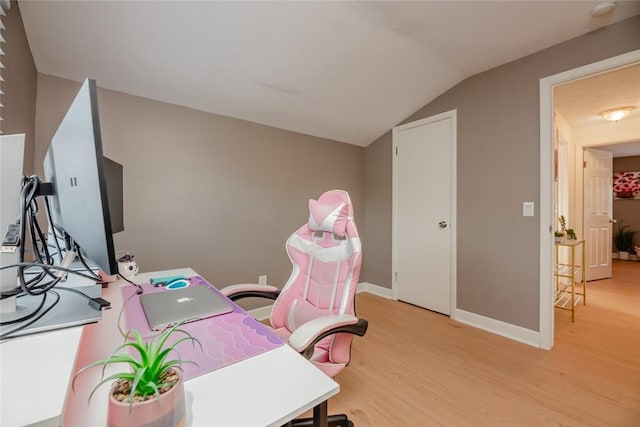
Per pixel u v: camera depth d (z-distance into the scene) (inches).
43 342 24.1
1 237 26.4
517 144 90.7
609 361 78.0
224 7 61.9
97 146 21.7
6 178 25.7
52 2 54.4
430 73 96.9
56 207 34.3
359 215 142.5
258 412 20.6
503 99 93.6
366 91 101.6
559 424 55.7
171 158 87.4
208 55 73.5
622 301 126.0
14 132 52.2
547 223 85.0
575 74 79.4
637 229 223.6
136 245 81.8
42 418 15.6
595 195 162.7
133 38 65.0
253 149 105.5
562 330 97.5
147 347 19.0
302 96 97.4
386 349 84.9
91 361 25.9
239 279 102.3
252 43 72.5
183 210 89.9
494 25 74.4
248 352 29.0
